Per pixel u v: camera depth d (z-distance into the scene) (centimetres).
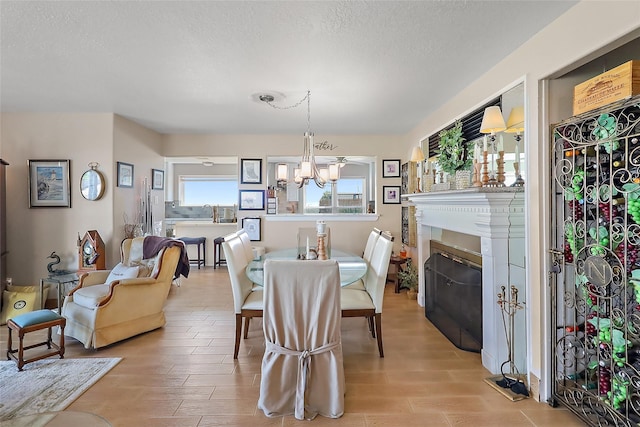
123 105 369
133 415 194
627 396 166
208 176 780
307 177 323
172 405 204
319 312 197
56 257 386
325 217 541
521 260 244
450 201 296
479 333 271
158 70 271
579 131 184
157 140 509
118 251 411
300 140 534
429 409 201
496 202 236
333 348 199
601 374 181
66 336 306
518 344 240
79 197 399
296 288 197
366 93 325
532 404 206
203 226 668
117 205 411
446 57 247
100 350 280
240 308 269
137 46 229
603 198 174
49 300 402
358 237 541
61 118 397
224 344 293
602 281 174
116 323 290
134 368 250
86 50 235
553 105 209
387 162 538
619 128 163
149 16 193
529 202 219
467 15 192
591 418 182
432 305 348
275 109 383
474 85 295
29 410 198
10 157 397
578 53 179
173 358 266
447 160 307
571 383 204
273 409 195
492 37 217
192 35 214
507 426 186
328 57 247
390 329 331
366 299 284
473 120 300
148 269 341
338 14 191
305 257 322
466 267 286
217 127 479
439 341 303
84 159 399
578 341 197
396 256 499
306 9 186
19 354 244
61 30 208
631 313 170
